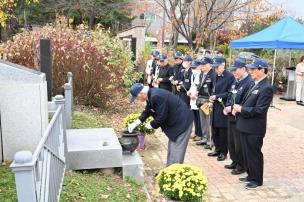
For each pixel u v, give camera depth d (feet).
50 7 80.64
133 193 16.08
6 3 43.50
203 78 23.99
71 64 32.22
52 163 12.05
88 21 86.79
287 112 39.27
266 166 21.36
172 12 48.29
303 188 17.98
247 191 17.52
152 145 25.16
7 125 17.10
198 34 48.06
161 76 33.30
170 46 56.24
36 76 17.30
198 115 26.04
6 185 14.17
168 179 12.55
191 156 22.95
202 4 48.16
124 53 34.17
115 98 37.24
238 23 67.77
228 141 20.52
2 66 16.94
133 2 86.84
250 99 17.22
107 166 17.65
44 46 23.97
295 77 46.96
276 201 16.40
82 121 26.78
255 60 16.97
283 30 42.29
